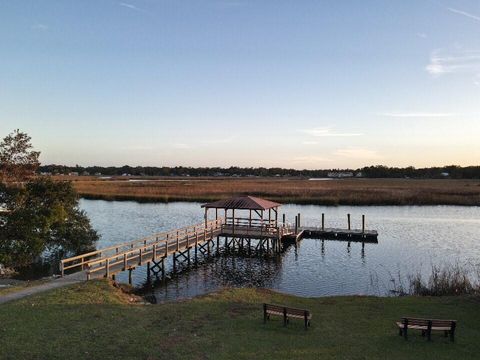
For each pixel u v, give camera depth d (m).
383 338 14.78
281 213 66.88
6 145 30.59
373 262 34.56
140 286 27.64
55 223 32.16
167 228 52.50
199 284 28.42
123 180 152.00
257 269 32.75
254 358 12.76
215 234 39.19
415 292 24.44
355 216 62.97
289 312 15.94
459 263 33.97
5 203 29.88
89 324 15.63
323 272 31.38
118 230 51.00
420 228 51.75
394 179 182.50
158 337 14.45
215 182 134.75
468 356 13.22
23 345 13.47
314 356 13.00
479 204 75.31
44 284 21.80
